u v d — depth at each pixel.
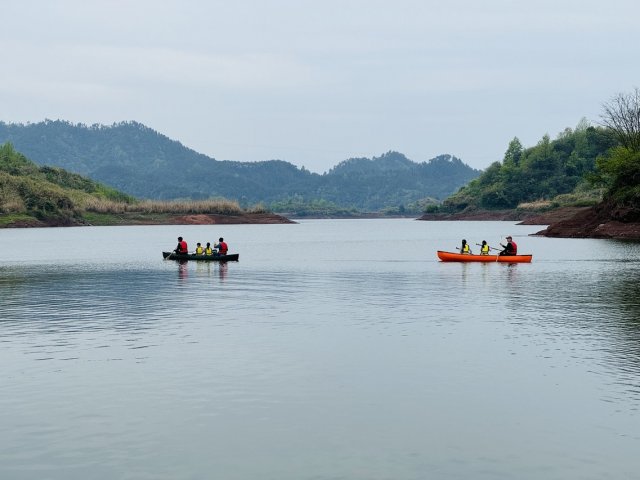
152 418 13.66
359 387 15.81
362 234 132.88
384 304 29.50
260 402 14.67
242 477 10.93
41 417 13.73
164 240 99.69
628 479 10.87
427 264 53.12
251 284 38.25
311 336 21.84
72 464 11.45
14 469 11.25
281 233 140.12
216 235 126.12
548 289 34.81
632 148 105.06
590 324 23.95
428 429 13.05
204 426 13.21
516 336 21.72
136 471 11.16
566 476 10.98
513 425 13.27
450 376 16.77
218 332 22.61
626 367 17.58
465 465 11.41
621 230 91.38
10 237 109.25
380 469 11.23
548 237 100.56
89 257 62.22
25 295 33.22
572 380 16.36
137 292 34.41
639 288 34.88
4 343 20.83
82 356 18.98
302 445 12.25
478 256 55.00
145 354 19.20
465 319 25.20
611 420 13.52
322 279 41.12
